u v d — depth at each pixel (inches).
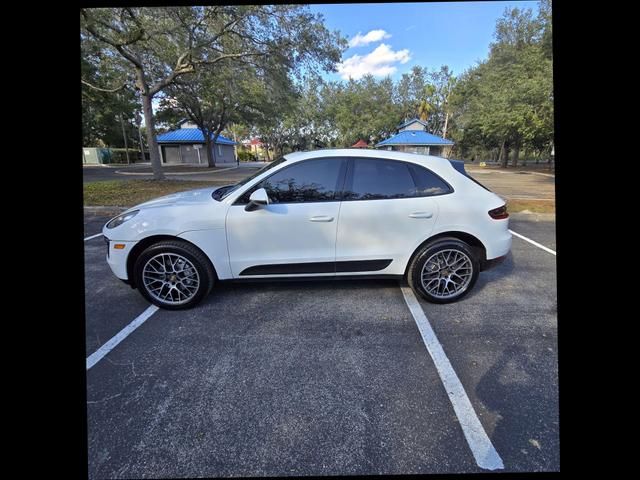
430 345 100.7
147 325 111.5
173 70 507.2
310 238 120.3
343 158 121.9
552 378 85.7
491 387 82.8
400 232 122.3
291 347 99.7
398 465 63.6
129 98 893.8
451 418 73.4
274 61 449.4
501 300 130.7
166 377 86.4
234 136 2306.8
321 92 1742.1
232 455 65.2
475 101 1165.7
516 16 1110.4
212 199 125.0
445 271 127.2
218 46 446.3
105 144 1737.2
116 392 80.7
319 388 82.6
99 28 386.6
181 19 370.6
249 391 81.5
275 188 120.0
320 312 121.1
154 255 118.1
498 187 499.5
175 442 67.7
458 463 63.9
